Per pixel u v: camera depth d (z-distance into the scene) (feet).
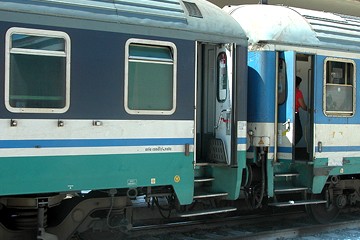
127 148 18.86
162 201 25.70
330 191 27.45
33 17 16.96
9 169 16.52
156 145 19.58
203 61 22.90
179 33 20.20
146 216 25.75
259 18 24.85
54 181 17.31
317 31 25.54
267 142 23.70
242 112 21.97
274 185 25.23
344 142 26.21
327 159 25.41
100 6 18.43
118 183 18.67
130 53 19.03
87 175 17.98
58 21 17.40
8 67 16.53
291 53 23.79
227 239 21.85
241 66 21.94
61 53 17.51
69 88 17.62
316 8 46.26
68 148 17.58
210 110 22.82
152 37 19.47
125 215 20.54
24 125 16.80
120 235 20.76
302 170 25.70
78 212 19.26
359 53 26.86
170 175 19.97
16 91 16.70
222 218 27.17
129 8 19.13
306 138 26.84
